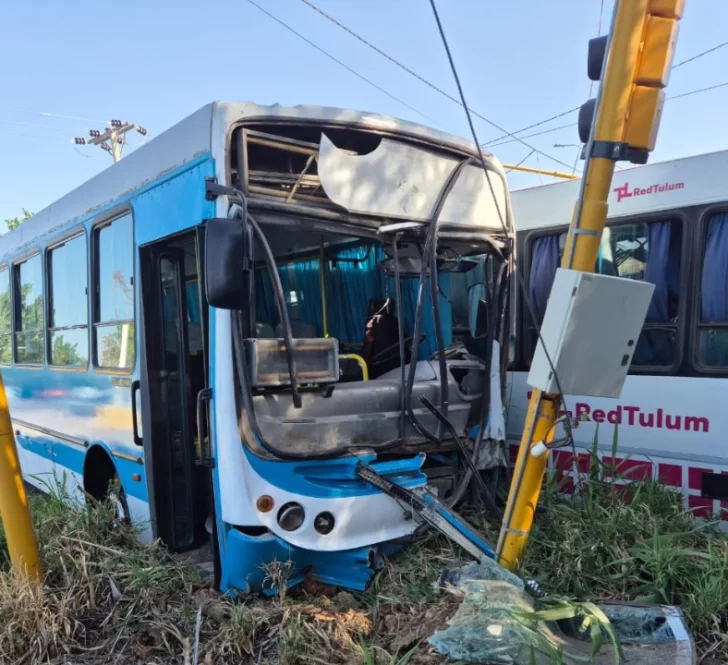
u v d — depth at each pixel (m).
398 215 4.25
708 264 5.18
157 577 4.02
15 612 3.64
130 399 4.89
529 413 3.81
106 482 5.72
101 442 5.44
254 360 3.73
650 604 3.67
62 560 4.18
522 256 6.30
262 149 4.04
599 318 3.49
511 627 3.08
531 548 4.26
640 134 3.47
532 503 3.85
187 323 4.76
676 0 3.38
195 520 4.82
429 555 4.09
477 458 4.69
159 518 4.62
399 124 4.27
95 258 5.54
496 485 4.90
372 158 4.16
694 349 5.19
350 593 3.89
